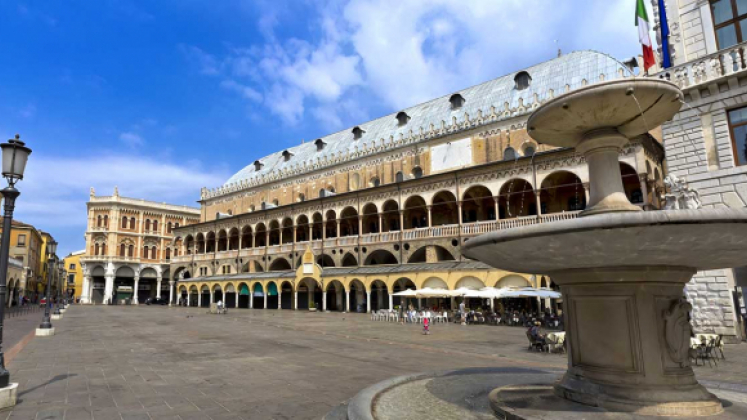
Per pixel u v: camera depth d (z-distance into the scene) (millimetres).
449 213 49812
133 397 10109
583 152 9367
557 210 42062
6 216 10023
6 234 9953
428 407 8281
